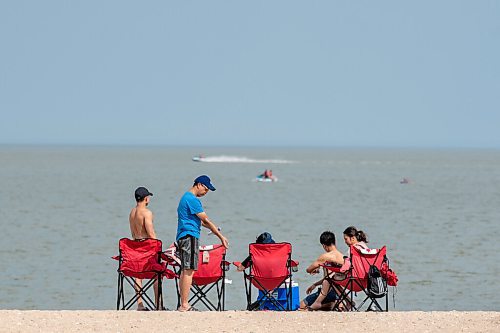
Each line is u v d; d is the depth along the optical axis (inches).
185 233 1791.3
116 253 3833.7
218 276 1882.4
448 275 3233.3
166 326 1615.4
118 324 1624.0
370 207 7140.8
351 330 1595.7
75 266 3405.5
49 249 3961.6
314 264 1926.7
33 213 6136.8
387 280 1867.6
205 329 1598.2
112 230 4913.9
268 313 1716.3
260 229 5083.7
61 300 2704.2
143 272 1822.1
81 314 1694.1
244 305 2578.7
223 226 5241.1
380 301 2679.6
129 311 1728.6
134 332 1573.6
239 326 1620.3
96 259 3622.0
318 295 1975.9
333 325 1630.2
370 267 1828.2
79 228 5019.7
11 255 3730.3
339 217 6077.8
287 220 5767.7
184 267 1795.0
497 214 6397.6
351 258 1841.8
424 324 1635.1
